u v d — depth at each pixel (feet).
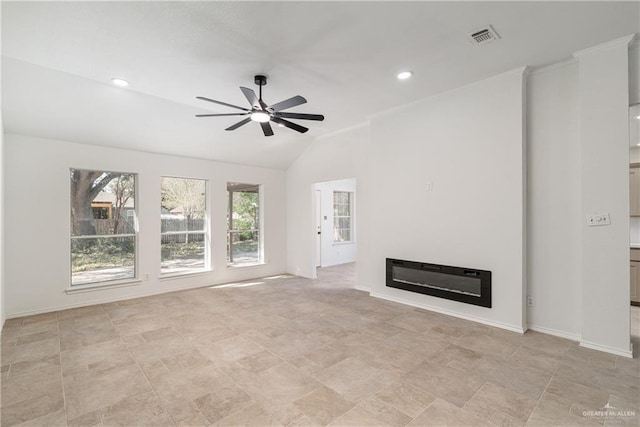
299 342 10.56
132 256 16.48
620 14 8.02
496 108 11.67
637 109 10.09
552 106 10.85
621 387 7.69
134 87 12.30
